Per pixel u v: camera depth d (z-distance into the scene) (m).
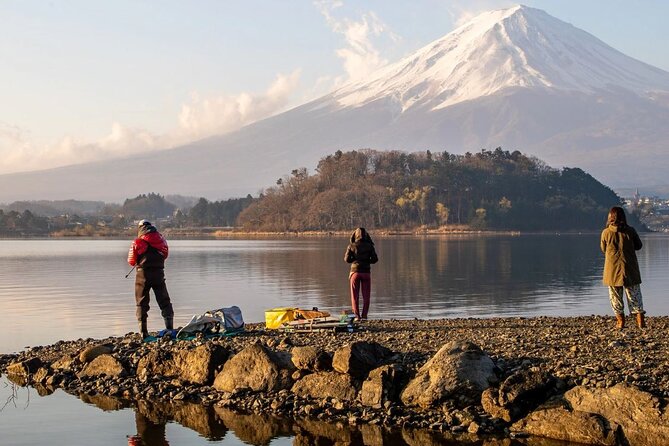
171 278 56.72
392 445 13.59
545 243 135.88
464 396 14.70
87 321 31.23
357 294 24.05
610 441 12.87
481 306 36.09
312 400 15.88
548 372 14.45
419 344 18.03
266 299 40.06
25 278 58.44
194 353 17.86
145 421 15.48
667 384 13.75
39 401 17.12
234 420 15.36
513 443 13.38
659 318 22.58
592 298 39.88
